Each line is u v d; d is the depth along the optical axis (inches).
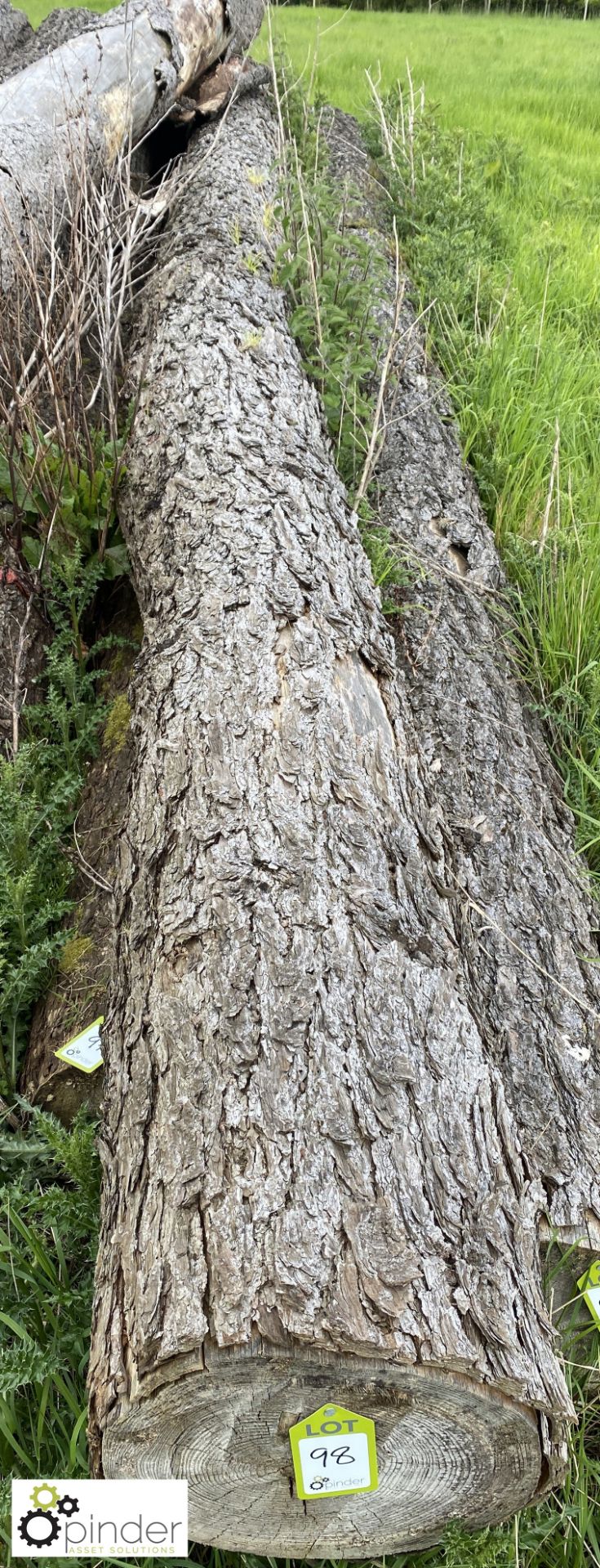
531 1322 58.6
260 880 70.6
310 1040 62.4
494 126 318.7
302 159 193.8
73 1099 89.8
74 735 122.2
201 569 96.2
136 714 91.4
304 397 124.7
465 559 130.1
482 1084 65.7
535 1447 58.5
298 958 66.2
